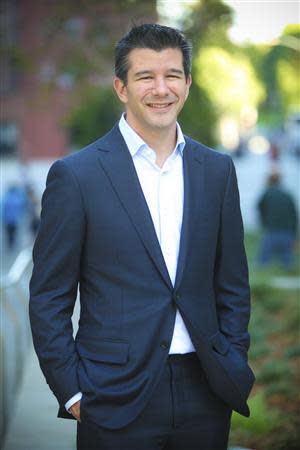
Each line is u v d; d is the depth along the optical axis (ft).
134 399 12.01
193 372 12.54
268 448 21.76
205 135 52.24
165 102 12.37
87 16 47.91
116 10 44.96
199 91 51.49
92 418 12.02
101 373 12.07
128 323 12.12
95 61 49.83
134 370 12.00
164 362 12.16
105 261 12.30
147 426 12.22
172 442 12.56
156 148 12.69
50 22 48.96
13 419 25.70
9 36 52.54
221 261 13.15
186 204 12.65
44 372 12.39
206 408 12.60
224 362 12.55
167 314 12.21
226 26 43.19
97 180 12.37
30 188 88.99
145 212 12.32
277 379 29.12
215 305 13.04
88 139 59.67
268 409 25.53
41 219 12.59
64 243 12.30
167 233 12.55
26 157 132.77
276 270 61.57
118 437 12.10
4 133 132.36
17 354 30.07
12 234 87.30
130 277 12.21
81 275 12.69
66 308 12.47
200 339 12.33
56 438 23.59
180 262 12.36
